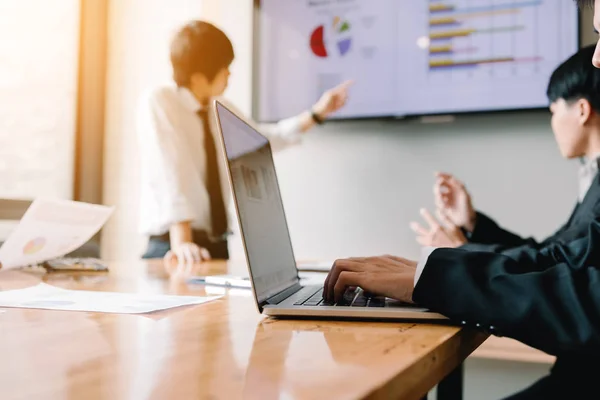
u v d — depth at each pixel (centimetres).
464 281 56
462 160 197
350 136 210
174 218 165
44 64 240
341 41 209
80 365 37
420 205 201
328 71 210
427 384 43
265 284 67
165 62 243
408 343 46
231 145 67
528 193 189
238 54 227
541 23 183
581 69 123
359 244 208
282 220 92
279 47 216
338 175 211
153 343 45
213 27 181
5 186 224
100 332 49
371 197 207
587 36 180
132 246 243
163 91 175
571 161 183
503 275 56
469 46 192
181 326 53
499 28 188
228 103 194
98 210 125
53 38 244
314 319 58
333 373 36
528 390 97
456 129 198
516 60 186
